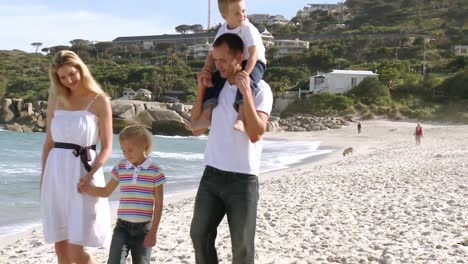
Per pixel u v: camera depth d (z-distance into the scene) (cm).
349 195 1316
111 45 17062
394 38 12700
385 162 2395
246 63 422
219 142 418
